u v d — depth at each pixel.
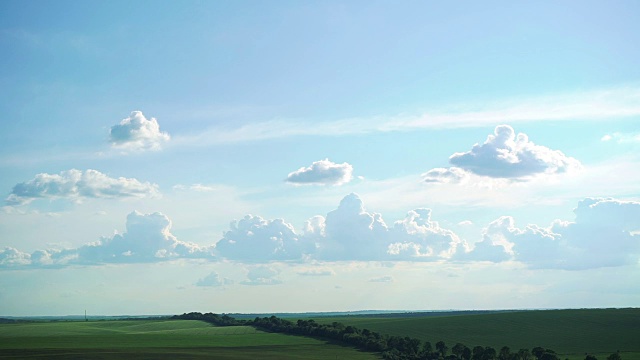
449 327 166.00
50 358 114.69
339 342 153.38
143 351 129.12
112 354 121.81
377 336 148.38
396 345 138.25
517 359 123.69
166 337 164.38
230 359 119.69
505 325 165.88
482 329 162.12
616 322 165.88
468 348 131.38
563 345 144.00
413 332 160.50
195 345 145.62
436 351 135.12
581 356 129.88
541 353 124.44
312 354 132.25
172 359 117.12
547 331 158.00
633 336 151.38
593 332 156.00
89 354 121.19
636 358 123.62
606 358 124.62
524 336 153.75
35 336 167.12
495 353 126.31
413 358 126.69
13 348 132.00
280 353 132.50
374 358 126.88
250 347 143.50
